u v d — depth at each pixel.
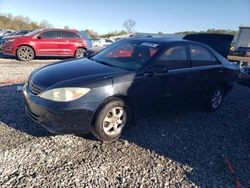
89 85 3.48
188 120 4.93
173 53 4.48
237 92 7.61
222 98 5.68
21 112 4.57
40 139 3.71
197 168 3.34
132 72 3.92
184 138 4.14
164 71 4.09
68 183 2.84
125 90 3.76
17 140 3.62
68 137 3.83
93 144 3.71
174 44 4.56
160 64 4.23
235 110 5.86
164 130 4.36
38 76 3.86
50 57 12.98
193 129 4.53
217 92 5.47
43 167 3.08
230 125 4.91
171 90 4.45
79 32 12.51
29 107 3.64
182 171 3.25
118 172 3.12
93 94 3.47
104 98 3.55
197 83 4.88
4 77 7.34
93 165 3.21
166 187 2.93
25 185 2.75
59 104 3.34
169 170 3.25
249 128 4.86
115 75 3.76
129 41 4.90
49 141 3.68
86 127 3.54
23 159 3.20
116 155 3.47
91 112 3.47
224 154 3.77
